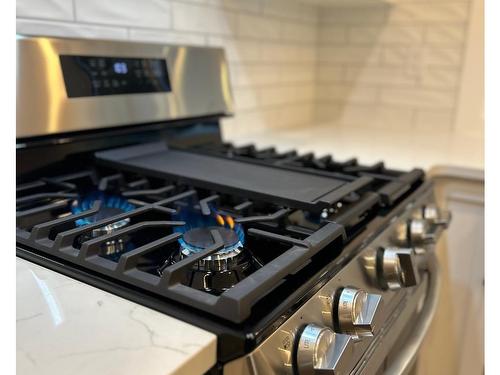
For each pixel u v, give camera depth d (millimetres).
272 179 780
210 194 803
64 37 810
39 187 783
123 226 655
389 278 672
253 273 487
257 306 463
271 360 432
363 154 1206
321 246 569
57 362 367
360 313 538
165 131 1039
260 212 736
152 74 975
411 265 666
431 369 1139
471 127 1584
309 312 496
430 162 1123
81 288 480
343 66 1794
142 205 705
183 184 804
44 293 469
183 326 420
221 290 499
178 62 1038
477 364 1185
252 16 1409
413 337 777
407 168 1073
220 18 1277
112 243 614
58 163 824
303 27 1704
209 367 405
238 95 1428
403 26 1633
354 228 703
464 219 1151
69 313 435
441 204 1166
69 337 399
